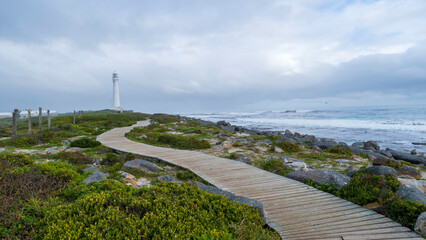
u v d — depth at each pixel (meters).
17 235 4.13
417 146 24.97
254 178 9.14
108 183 6.68
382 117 60.25
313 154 15.03
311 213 6.00
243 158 13.18
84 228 3.87
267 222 5.61
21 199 5.42
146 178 9.54
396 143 26.91
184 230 3.88
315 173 8.99
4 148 14.32
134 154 14.13
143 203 4.64
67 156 11.97
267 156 14.59
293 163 11.40
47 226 4.09
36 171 7.02
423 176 10.33
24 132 27.70
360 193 6.86
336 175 8.59
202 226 4.05
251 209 5.23
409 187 6.67
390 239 4.71
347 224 5.38
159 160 13.14
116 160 12.12
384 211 5.94
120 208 4.68
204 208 4.95
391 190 6.70
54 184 6.68
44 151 14.19
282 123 58.72
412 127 39.59
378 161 10.98
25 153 12.98
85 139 17.31
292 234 5.09
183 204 4.95
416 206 5.58
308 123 55.78
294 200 6.83
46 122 40.69
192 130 27.47
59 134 22.97
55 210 4.55
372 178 7.33
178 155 13.90
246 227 4.40
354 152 17.59
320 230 5.18
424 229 4.80
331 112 93.94
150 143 19.83
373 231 5.04
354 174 8.98
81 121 44.47
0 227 4.24
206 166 11.23
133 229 3.78
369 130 38.41
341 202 6.59
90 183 6.99
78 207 4.58
